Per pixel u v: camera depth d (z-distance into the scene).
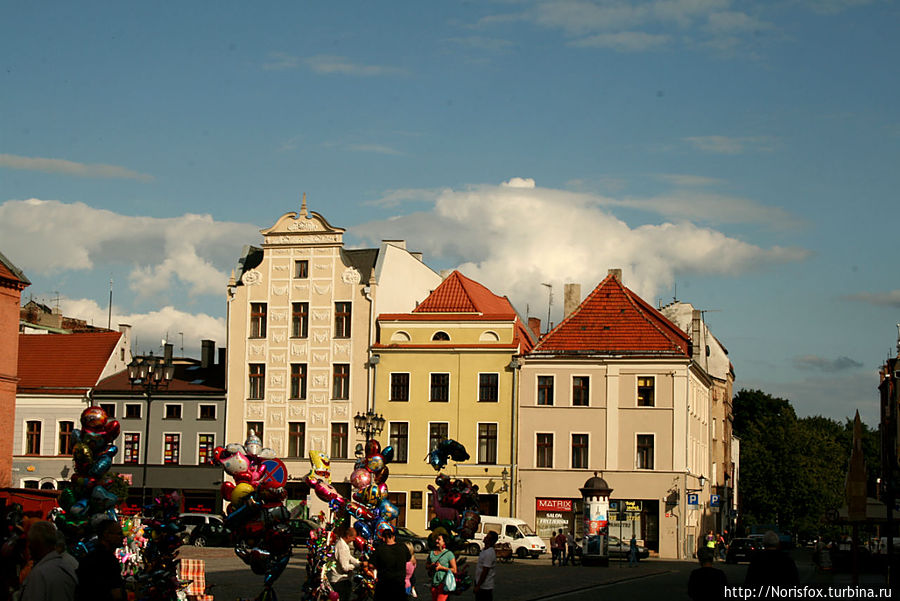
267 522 23.88
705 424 77.94
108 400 73.69
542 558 63.00
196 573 27.30
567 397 67.19
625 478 65.75
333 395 70.62
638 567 53.25
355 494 28.61
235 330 72.62
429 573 24.88
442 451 30.02
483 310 72.38
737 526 105.50
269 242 72.56
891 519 31.64
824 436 119.75
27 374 75.56
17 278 60.84
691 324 80.81
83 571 14.99
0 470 60.00
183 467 71.44
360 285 70.88
